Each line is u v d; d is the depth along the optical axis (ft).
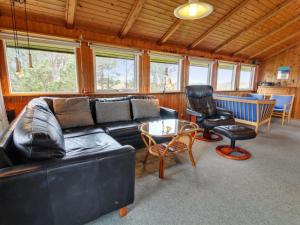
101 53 11.06
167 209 4.93
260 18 12.57
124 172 4.34
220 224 4.42
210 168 7.25
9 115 8.29
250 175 6.72
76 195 3.79
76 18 9.41
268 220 4.56
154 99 11.21
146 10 10.02
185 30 12.69
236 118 12.72
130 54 12.26
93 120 9.09
